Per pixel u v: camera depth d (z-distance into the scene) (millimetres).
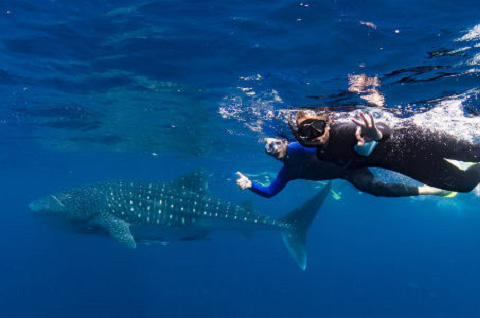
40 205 9992
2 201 81750
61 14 7117
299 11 6520
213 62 8586
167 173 37781
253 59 8141
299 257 9859
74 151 24984
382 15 6266
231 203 10359
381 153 3801
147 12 6930
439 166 3932
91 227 9820
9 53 8711
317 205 10266
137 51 8445
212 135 17641
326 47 7219
